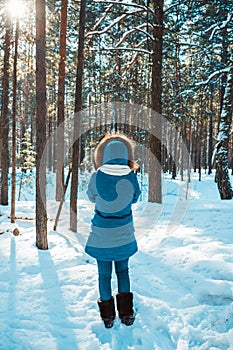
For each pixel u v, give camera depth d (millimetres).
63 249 5012
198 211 7895
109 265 3080
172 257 4453
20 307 3166
